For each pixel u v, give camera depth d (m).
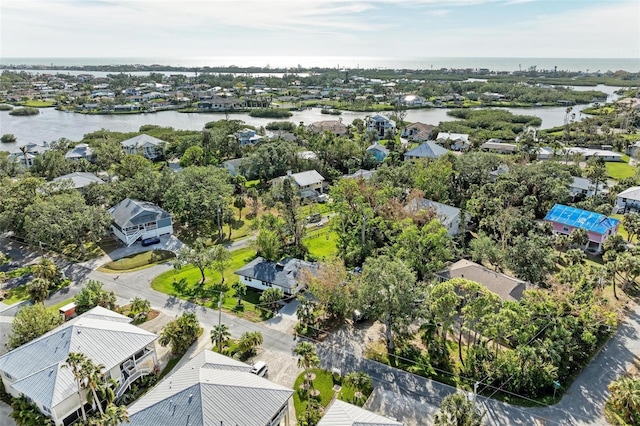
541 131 161.62
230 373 37.75
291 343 47.75
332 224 73.69
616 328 50.88
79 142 142.00
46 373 36.94
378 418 33.00
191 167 89.31
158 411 33.31
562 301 46.81
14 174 104.88
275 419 35.38
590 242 71.81
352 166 115.19
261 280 58.06
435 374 42.97
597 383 42.16
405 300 43.91
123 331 41.69
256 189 99.94
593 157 121.12
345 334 49.66
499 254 60.84
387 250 61.84
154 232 75.75
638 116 178.62
